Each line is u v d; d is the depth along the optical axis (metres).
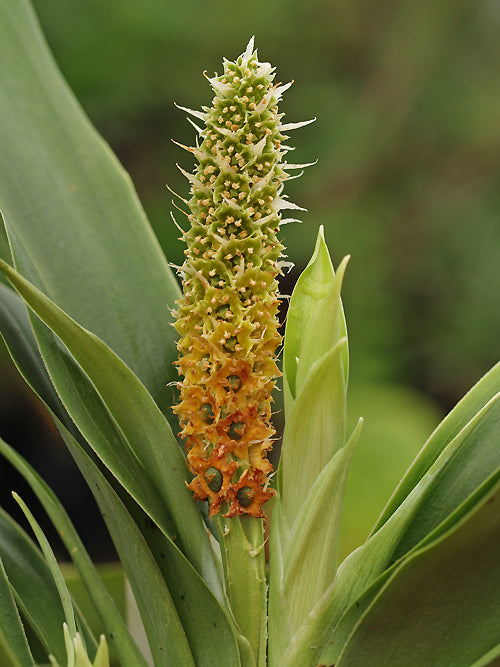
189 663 0.32
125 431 0.32
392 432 1.04
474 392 0.33
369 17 1.56
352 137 1.53
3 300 0.34
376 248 1.50
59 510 0.34
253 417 0.32
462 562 0.30
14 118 0.36
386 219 1.54
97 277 0.36
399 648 0.31
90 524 1.14
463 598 0.30
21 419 1.20
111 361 0.31
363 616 0.30
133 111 1.42
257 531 0.32
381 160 1.56
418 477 0.33
